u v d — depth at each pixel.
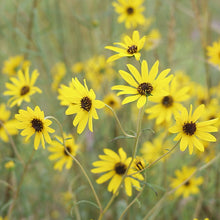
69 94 0.77
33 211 1.12
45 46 1.44
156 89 0.75
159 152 0.81
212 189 1.11
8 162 0.97
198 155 0.96
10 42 1.30
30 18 1.20
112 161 0.82
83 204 1.04
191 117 0.76
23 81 0.93
